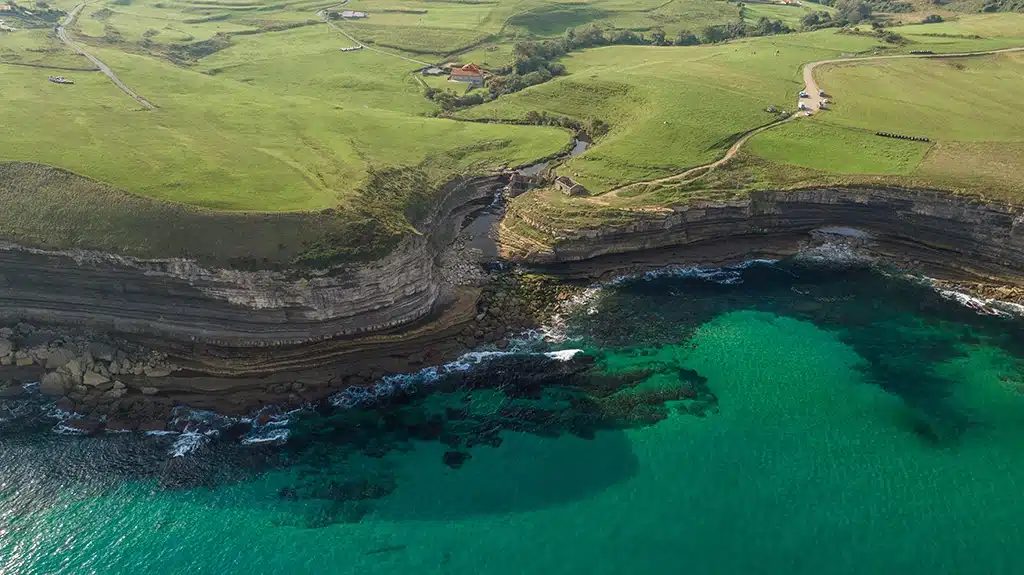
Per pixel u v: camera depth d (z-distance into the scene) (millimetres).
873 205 87500
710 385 65125
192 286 66438
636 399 63344
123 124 91250
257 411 61594
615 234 82688
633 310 75875
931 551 49406
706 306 76875
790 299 78312
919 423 60656
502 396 63875
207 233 67625
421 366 67375
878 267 84625
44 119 89125
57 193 71312
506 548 50000
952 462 56719
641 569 48406
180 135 90188
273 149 89438
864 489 54219
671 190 90188
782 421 60875
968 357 68938
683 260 84750
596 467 56312
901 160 95000
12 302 67438
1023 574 47812
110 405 61125
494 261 82688
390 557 49438
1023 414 61688
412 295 71312
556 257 81500
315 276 65938
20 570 47938
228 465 56406
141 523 51562
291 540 50531
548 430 60000
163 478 55062
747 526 51438
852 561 48812
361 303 68312
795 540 50281
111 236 66938
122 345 66188
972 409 62344
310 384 64562
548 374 66312
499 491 54406
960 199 82500
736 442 58625
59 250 66125
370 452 57938
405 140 103312
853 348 70312
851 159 96250
